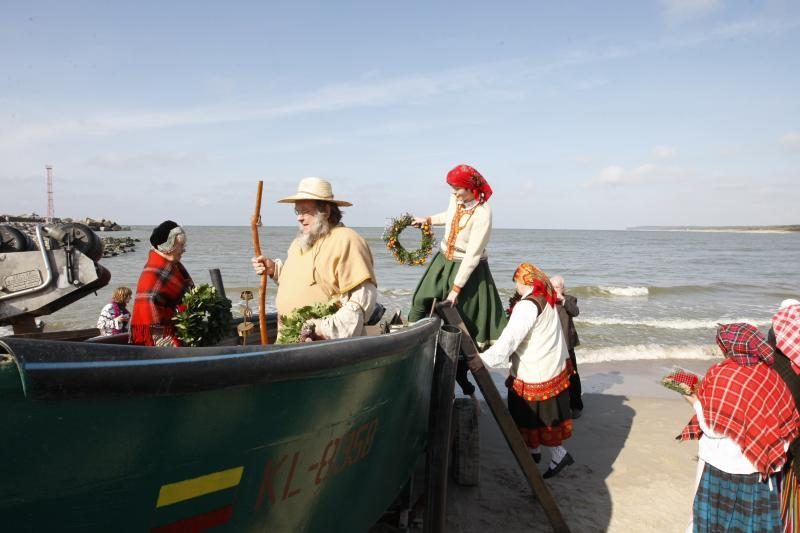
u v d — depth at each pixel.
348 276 3.29
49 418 1.47
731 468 3.31
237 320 4.70
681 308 19.95
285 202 3.45
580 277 33.78
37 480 1.50
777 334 3.80
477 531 4.20
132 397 1.60
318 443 2.33
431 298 4.58
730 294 25.02
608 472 5.36
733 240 128.38
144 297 3.32
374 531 3.95
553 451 4.80
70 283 2.88
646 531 4.30
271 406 2.02
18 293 2.83
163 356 1.67
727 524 3.36
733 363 3.38
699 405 3.52
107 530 1.67
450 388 3.59
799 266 45.75
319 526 2.49
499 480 5.10
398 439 3.13
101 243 3.01
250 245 57.09
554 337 4.61
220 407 1.84
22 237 2.94
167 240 3.40
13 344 1.37
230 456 1.93
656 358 11.52
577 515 4.50
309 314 3.16
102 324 7.28
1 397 1.39
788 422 3.26
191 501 1.86
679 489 5.02
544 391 4.59
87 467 1.58
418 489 4.48
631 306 20.47
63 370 1.44
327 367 2.19
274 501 2.17
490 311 4.64
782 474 3.54
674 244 93.69
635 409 7.47
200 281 25.61
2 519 1.48
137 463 1.68
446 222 4.66
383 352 2.56
